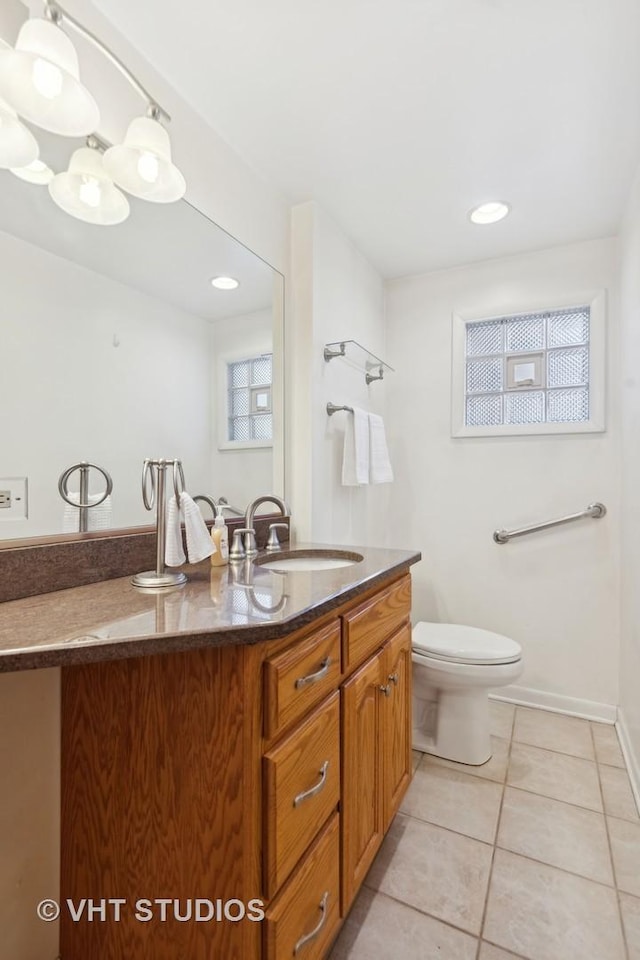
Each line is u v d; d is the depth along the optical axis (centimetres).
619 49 113
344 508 206
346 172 163
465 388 237
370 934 107
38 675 95
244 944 74
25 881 93
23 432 98
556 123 140
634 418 168
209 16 105
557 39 111
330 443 193
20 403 97
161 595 94
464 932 107
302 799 84
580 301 210
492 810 148
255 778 75
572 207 184
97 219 112
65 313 106
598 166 160
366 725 113
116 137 108
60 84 79
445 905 114
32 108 79
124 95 110
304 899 85
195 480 143
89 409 112
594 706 208
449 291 239
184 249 135
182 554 107
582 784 160
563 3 102
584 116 137
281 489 177
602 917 111
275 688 78
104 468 115
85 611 81
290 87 126
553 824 141
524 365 225
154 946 84
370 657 119
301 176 165
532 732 196
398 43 113
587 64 118
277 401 175
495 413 231
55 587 97
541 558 220
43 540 100
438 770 169
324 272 187
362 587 106
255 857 75
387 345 253
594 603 209
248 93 128
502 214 190
